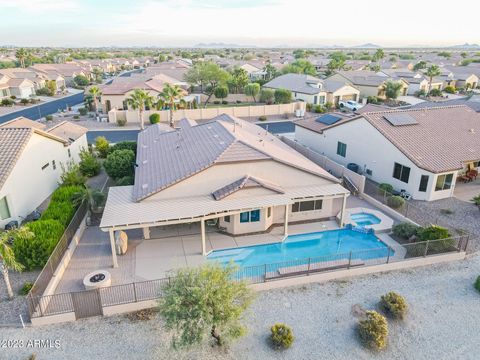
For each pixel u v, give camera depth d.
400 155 31.45
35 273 20.58
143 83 67.88
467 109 40.38
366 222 27.25
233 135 27.67
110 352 15.45
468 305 18.62
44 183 30.88
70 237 23.03
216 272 15.45
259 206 22.98
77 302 17.08
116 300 18.06
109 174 32.59
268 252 23.55
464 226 26.11
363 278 20.69
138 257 22.27
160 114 61.22
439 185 30.25
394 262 21.45
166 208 22.34
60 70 119.75
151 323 17.08
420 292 19.53
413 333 16.84
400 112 37.03
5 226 24.98
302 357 15.44
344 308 18.27
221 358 15.29
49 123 59.94
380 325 16.08
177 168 25.09
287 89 80.25
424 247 21.98
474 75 102.56
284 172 25.36
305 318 17.58
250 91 80.62
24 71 100.50
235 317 14.65
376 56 167.00
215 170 23.84
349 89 80.06
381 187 31.67
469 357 15.60
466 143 33.41
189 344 14.11
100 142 41.78
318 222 27.08
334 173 35.16
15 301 18.23
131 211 21.92
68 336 16.25
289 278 19.91
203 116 63.53
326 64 143.88
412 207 28.80
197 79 87.06
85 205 25.98
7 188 24.73
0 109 73.94
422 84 92.50
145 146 33.28
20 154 26.06
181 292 14.78
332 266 20.75
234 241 24.28
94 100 67.12
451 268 21.67
